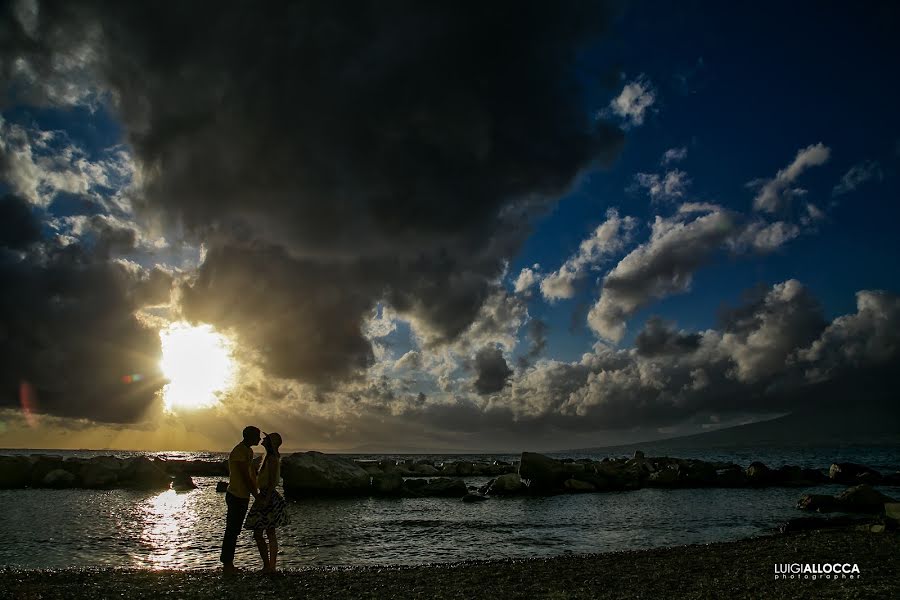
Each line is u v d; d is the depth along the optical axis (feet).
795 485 158.81
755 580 42.47
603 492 142.20
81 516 89.97
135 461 158.20
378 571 46.93
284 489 134.72
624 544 68.33
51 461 158.61
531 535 75.20
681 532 77.77
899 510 70.08
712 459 428.15
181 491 142.92
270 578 42.73
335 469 135.74
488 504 115.34
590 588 40.09
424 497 131.34
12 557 57.72
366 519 91.04
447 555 60.85
